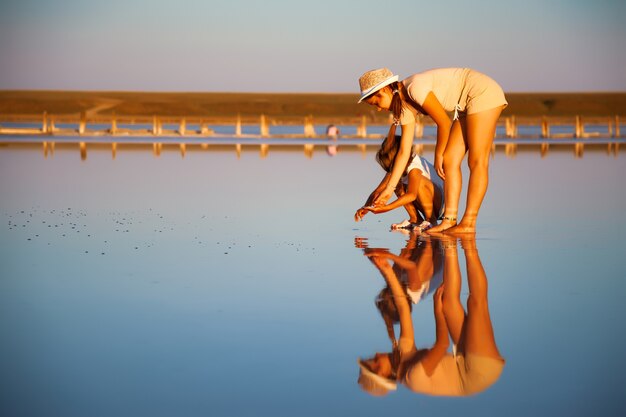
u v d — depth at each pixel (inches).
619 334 157.8
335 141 1246.3
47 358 141.7
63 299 191.0
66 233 311.4
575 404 118.9
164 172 634.2
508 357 142.2
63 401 120.0
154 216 370.6
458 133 312.3
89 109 4264.3
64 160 746.2
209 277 219.6
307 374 132.3
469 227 314.7
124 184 534.3
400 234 312.7
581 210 397.4
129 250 269.6
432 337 155.0
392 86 311.7
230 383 127.9
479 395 122.6
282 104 4547.2
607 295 195.8
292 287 205.6
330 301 188.2
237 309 179.5
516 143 1199.6
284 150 982.4
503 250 269.0
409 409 116.8
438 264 241.1
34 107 4190.5
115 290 201.6
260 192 491.5
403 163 320.5
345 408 117.0
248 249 272.5
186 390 124.6
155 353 144.3
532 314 175.0
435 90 306.5
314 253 263.9
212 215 376.2
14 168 645.9
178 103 4557.1
